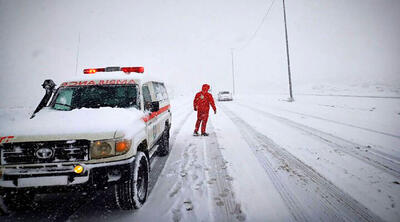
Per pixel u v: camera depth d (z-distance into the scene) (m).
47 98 3.49
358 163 4.08
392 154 4.52
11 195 2.47
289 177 3.51
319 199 2.79
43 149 2.25
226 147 5.47
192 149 5.40
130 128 2.62
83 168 2.24
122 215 2.56
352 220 2.32
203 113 6.93
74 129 2.39
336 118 9.17
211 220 2.39
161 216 2.51
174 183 3.42
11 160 2.24
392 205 2.60
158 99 4.61
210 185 3.30
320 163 4.12
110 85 3.59
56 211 2.68
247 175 3.65
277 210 2.55
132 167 2.51
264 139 6.16
